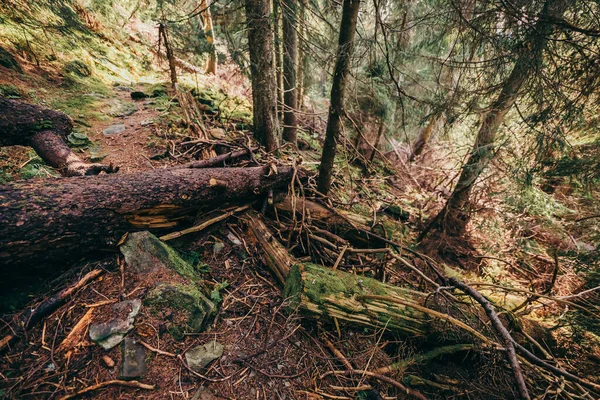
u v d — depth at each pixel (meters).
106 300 2.04
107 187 2.40
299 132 7.80
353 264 3.59
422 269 4.22
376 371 2.39
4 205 1.95
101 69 6.98
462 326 2.38
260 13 4.25
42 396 1.59
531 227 4.98
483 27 3.13
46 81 5.21
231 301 2.53
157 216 2.67
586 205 4.48
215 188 3.02
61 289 2.12
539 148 3.35
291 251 3.41
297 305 2.47
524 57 2.97
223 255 2.95
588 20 2.86
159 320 1.99
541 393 2.53
